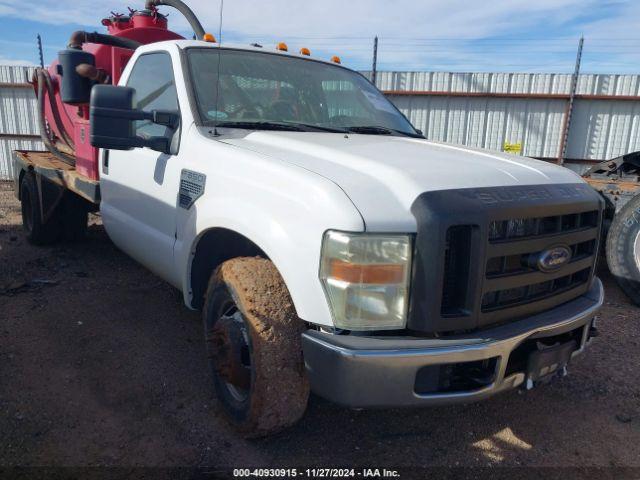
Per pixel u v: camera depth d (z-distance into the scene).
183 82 3.34
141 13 5.45
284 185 2.43
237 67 3.61
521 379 2.48
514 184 2.52
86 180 4.55
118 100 2.98
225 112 3.31
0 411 2.98
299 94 3.73
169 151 3.30
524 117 13.09
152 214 3.52
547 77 12.82
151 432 2.87
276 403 2.48
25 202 6.42
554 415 3.22
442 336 2.25
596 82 12.64
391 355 2.12
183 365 3.59
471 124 13.30
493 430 3.05
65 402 3.11
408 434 2.97
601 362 3.91
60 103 5.57
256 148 2.80
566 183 2.77
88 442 2.76
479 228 2.21
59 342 3.86
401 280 2.19
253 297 2.48
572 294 2.75
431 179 2.35
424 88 13.23
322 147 2.77
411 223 2.20
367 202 2.21
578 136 13.04
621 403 3.38
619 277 5.17
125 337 3.98
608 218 5.83
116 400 3.16
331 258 2.17
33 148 13.84
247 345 2.62
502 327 2.37
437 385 2.25
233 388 2.88
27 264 5.59
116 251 6.20
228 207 2.68
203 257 3.14
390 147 2.98
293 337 2.46
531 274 2.44
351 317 2.16
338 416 3.10
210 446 2.77
